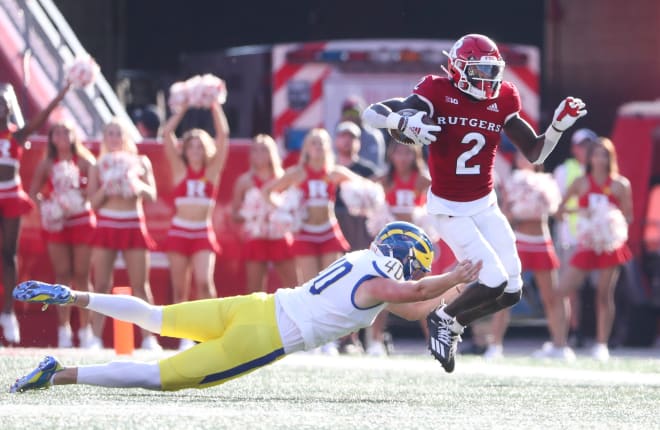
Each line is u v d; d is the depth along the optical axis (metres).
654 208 56.22
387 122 28.12
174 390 25.97
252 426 22.69
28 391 27.78
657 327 54.56
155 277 45.53
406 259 26.00
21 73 48.56
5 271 41.56
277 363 37.62
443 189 29.55
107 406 25.47
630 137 55.88
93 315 42.56
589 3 75.56
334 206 47.28
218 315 26.00
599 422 25.09
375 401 28.58
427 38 81.06
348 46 56.09
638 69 75.00
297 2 81.06
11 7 49.28
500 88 29.22
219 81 43.69
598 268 46.41
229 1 80.69
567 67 75.88
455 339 29.84
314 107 56.06
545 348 46.31
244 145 46.59
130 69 79.38
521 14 80.69
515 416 25.86
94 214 42.97
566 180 54.50
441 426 23.47
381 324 45.72
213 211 46.44
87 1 76.31
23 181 43.78
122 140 42.62
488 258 29.16
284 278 44.91
